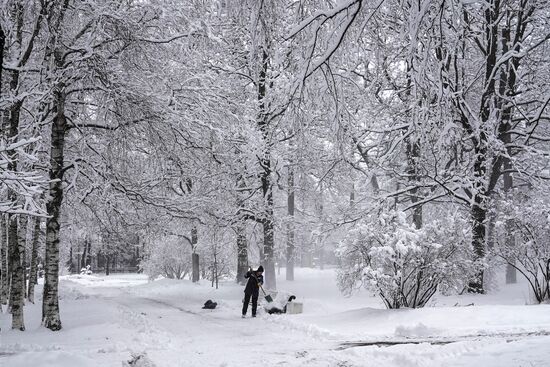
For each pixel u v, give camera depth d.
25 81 13.52
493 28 18.44
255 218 25.11
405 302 13.20
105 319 13.93
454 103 16.81
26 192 9.38
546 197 18.61
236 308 18.52
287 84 8.51
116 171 15.43
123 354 8.47
